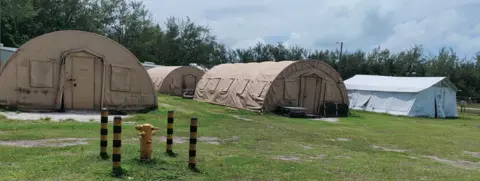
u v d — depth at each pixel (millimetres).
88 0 49312
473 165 9523
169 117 7613
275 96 20484
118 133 5969
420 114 25516
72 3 46188
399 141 12891
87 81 15797
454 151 11445
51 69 15188
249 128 13570
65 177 5680
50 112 14695
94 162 6531
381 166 8406
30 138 9062
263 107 20031
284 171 7266
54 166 6234
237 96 22219
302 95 21312
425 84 26047
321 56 57938
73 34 15648
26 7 38594
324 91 22047
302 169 7531
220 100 23906
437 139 13953
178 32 62156
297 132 13438
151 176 6023
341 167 8023
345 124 17688
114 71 16266
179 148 8688
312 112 21703
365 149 10891
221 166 7234
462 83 52812
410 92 25453
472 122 23453
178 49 61688
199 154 8227
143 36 58969
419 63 57156
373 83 29047
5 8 37062
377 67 54062
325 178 6984
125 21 58344
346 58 55156
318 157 9086
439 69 54594
